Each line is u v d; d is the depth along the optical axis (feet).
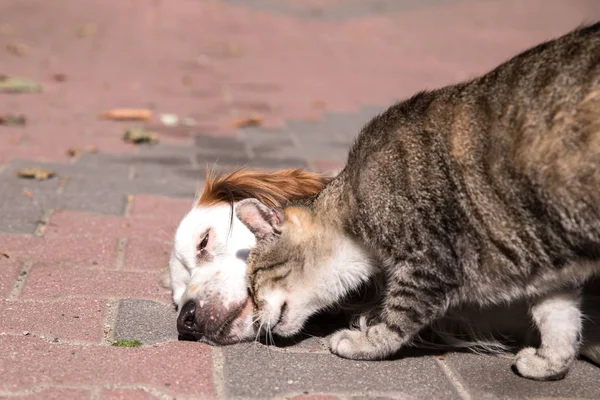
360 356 4.93
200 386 4.67
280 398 4.63
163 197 6.34
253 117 8.14
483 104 4.92
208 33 13.48
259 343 5.03
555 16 15.74
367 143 5.13
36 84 9.11
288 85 10.10
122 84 9.62
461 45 13.15
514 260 4.86
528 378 4.87
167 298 5.30
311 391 4.68
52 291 5.26
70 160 6.84
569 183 4.72
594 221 4.74
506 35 14.01
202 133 7.70
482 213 4.85
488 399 4.71
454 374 4.88
